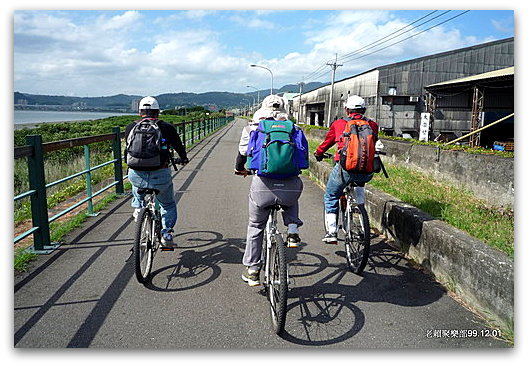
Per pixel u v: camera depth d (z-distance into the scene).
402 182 7.94
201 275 4.17
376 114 31.27
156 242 4.37
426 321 3.33
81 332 3.11
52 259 4.51
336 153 4.26
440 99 29.41
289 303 3.63
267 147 3.28
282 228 5.88
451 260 3.85
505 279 3.15
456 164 7.94
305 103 59.31
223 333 3.13
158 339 3.04
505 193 6.46
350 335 3.14
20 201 7.98
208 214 6.52
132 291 3.78
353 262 4.33
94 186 8.80
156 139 4.02
